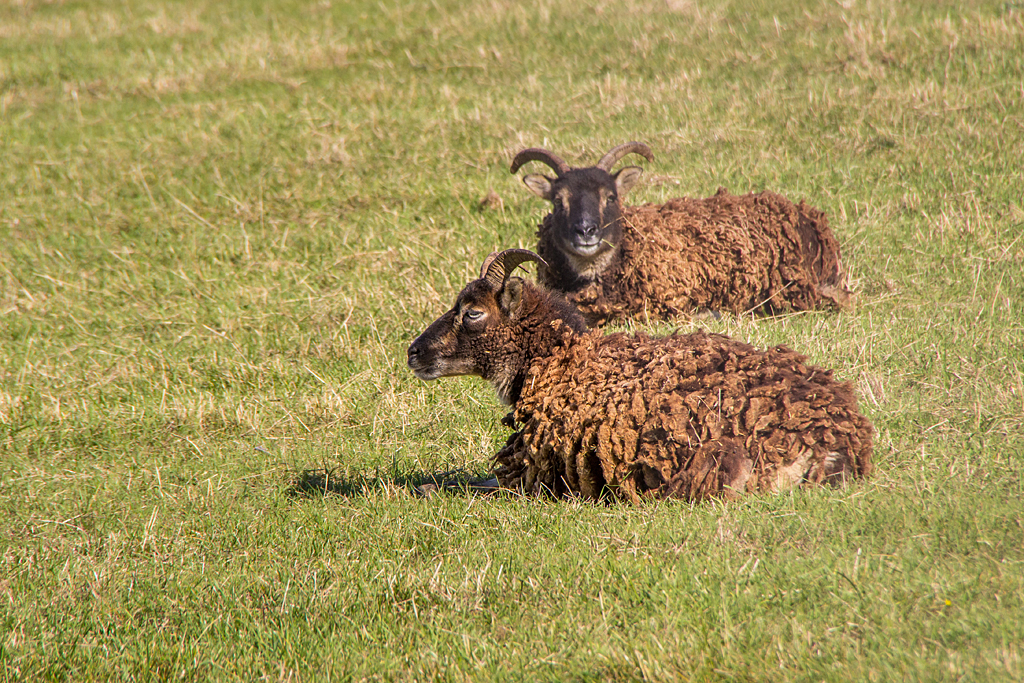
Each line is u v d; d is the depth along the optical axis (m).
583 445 20.78
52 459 28.92
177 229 47.88
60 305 41.31
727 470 19.88
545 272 36.41
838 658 14.42
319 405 31.12
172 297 41.19
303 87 65.31
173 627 18.20
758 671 14.37
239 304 39.78
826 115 50.44
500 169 49.78
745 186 44.16
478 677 15.34
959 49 55.72
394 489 23.70
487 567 18.59
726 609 15.88
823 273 36.12
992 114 47.41
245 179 52.19
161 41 77.38
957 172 42.44
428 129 55.53
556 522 20.28
